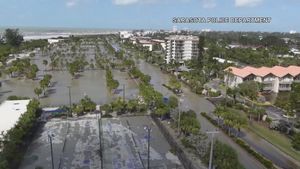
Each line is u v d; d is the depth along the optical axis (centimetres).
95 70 13962
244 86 8656
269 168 4525
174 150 5034
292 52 19750
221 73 12069
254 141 5650
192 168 4353
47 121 6462
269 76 9894
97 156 4806
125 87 10225
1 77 12000
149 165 4528
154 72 13962
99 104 7831
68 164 4541
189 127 5378
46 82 9331
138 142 5391
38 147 5134
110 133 5806
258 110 6981
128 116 6881
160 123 6175
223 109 6262
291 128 6097
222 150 4059
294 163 4753
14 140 4550
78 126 6184
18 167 4431
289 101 7244
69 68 12838
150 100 7225
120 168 4434
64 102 8119
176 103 6969
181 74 12156
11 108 6353
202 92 9462
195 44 16612
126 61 14100
